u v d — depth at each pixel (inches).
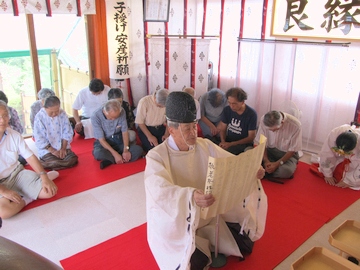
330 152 128.5
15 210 106.0
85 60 194.1
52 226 101.9
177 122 69.2
